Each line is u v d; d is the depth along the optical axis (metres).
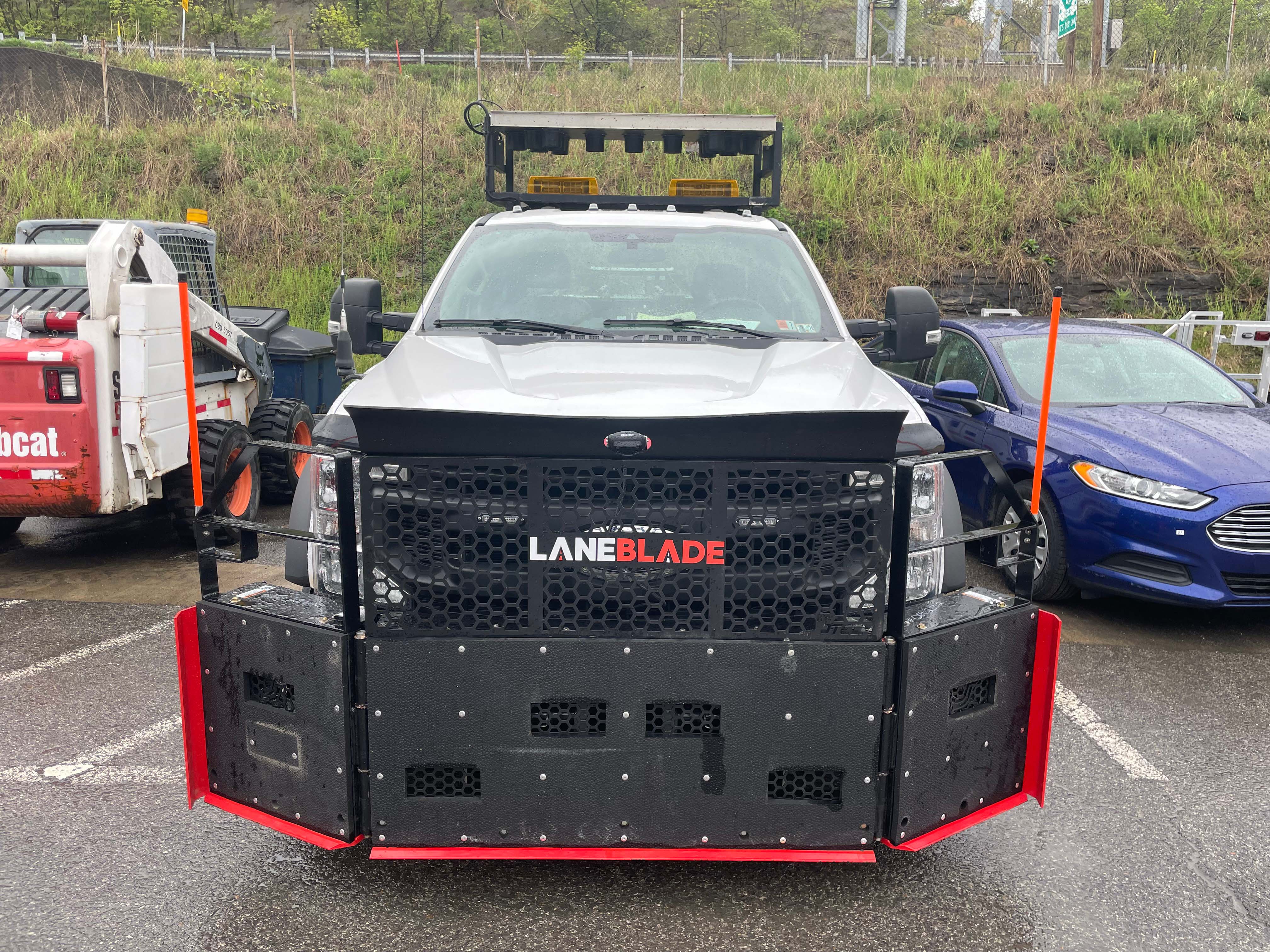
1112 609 5.72
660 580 2.47
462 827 2.56
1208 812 3.41
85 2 44.97
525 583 2.48
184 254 7.20
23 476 5.40
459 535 2.46
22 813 3.30
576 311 3.74
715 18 46.06
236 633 2.69
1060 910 2.80
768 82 21.36
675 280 3.91
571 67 24.89
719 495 2.43
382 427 2.38
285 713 2.63
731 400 2.63
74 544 6.89
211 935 2.62
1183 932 2.70
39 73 19.89
